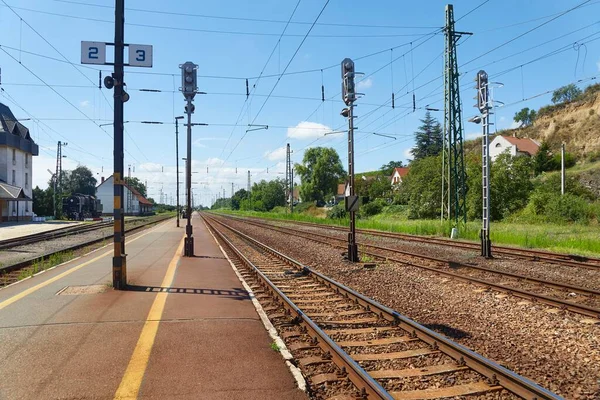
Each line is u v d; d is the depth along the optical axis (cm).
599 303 971
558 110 8638
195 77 1702
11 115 6172
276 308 909
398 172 8794
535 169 6325
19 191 5216
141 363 548
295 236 3014
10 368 526
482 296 1038
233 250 1956
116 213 1009
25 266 1494
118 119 1012
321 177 8894
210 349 606
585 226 3158
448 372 564
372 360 611
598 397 500
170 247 2130
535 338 719
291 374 527
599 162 5788
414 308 925
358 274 1398
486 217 1764
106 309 807
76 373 514
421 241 2469
